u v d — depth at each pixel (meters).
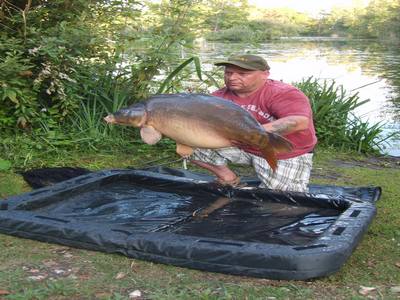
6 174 3.73
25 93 4.29
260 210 2.96
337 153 5.16
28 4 4.39
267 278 2.14
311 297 2.03
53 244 2.49
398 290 2.13
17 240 2.54
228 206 3.03
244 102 3.06
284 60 15.37
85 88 4.64
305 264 2.10
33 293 2.00
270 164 2.45
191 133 2.35
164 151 4.46
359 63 14.97
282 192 3.07
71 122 4.62
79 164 4.06
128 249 2.33
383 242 2.68
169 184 3.31
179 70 4.70
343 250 2.18
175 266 2.26
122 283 2.12
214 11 5.41
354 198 2.96
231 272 2.18
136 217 2.83
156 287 2.09
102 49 4.79
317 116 5.54
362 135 5.51
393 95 9.35
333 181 4.02
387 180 4.08
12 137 4.30
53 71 4.37
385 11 30.27
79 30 4.42
